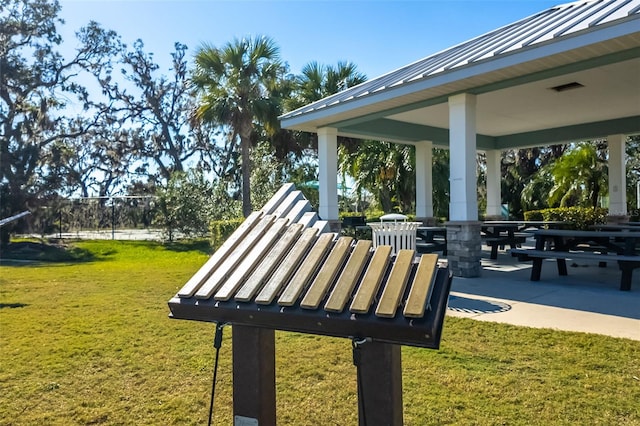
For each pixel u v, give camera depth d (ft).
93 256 44.29
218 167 90.94
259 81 43.24
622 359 10.60
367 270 5.03
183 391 9.74
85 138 83.25
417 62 30.83
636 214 41.09
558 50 17.72
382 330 4.38
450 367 10.50
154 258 41.09
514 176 68.85
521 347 11.71
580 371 10.02
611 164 35.29
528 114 31.99
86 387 10.01
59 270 31.27
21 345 12.97
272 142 59.31
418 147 37.60
